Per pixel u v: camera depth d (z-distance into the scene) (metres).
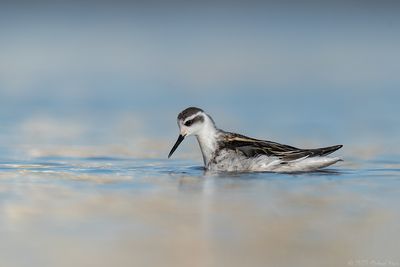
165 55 33.06
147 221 10.71
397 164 15.59
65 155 16.56
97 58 32.22
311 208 11.45
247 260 9.14
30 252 9.40
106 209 11.36
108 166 15.33
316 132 19.80
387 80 27.95
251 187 12.98
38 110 22.70
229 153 14.85
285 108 23.22
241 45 35.09
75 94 25.31
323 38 36.16
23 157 16.22
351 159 16.23
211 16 39.56
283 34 37.00
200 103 24.11
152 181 13.58
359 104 23.73
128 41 35.69
